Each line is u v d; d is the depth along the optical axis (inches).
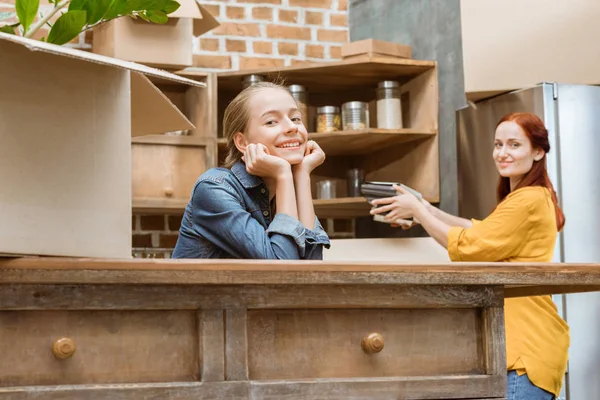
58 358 55.0
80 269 54.1
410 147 180.7
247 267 56.9
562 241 144.9
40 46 48.4
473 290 64.2
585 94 148.6
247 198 74.9
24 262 53.1
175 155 165.6
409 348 63.0
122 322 56.7
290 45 195.6
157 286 57.0
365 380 60.9
